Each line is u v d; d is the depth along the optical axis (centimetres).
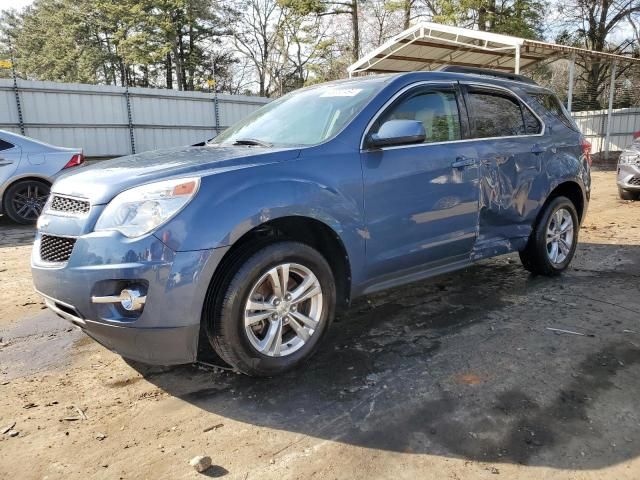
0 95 1597
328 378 309
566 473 222
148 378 314
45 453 242
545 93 504
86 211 279
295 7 2831
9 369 328
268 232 303
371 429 256
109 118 1806
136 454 240
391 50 1883
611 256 585
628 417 263
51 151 882
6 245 712
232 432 257
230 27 4216
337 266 339
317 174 309
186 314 263
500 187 421
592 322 389
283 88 3866
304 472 226
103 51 4450
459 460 232
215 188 273
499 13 2588
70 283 270
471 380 303
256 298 290
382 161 340
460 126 401
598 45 3009
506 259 580
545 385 296
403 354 339
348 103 361
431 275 388
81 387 304
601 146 2480
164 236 258
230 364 292
